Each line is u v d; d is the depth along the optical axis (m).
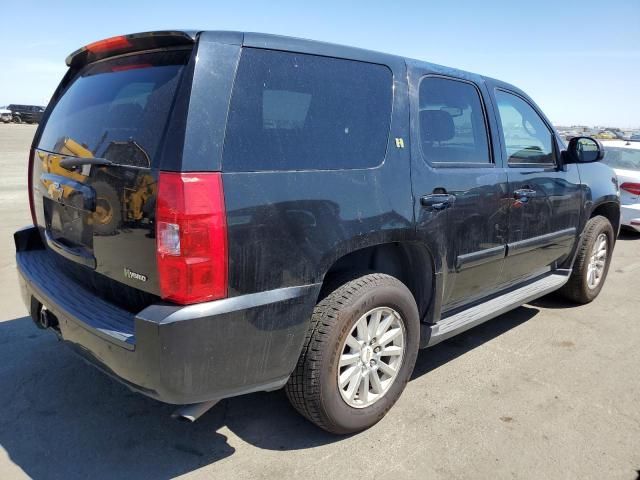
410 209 2.88
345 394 2.75
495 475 2.58
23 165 17.23
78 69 3.18
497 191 3.53
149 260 2.20
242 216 2.20
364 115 2.77
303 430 2.94
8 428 2.88
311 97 2.55
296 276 2.40
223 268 2.16
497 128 3.68
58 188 2.76
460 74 3.48
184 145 2.08
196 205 2.07
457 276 3.33
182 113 2.12
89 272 2.68
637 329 4.57
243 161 2.23
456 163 3.28
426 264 3.13
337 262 2.92
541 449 2.79
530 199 3.88
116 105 2.50
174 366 2.10
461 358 3.91
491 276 3.72
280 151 2.37
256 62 2.35
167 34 2.29
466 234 3.30
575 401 3.30
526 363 3.84
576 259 4.89
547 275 4.73
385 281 2.82
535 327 4.57
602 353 4.04
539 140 4.20
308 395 2.60
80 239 2.65
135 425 2.95
